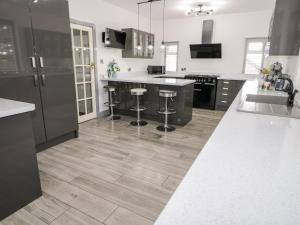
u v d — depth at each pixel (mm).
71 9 3758
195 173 690
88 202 1872
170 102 4078
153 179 2244
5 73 2322
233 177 666
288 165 750
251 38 5418
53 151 2934
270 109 1795
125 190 2049
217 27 5723
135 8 5023
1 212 1652
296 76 2459
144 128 3949
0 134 1556
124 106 4781
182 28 6195
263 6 4707
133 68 5789
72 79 3172
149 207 1813
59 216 1706
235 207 523
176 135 3574
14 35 2352
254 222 475
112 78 4695
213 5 4664
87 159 2699
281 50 2418
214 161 776
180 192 586
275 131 1139
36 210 1772
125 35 4926
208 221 478
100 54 4570
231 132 1116
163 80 4246
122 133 3676
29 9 2457
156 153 2875
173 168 2477
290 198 561
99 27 4434
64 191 2027
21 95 2510
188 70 6430
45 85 2770
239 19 5410
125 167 2498
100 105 4777
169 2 4480
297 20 2258
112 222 1643
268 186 616
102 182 2188
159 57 6750
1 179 1614
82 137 3480
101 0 4375
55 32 2807
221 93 5465
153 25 6543
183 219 483
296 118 1420
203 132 3736
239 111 1610
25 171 1778
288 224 469
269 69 3609
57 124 3029
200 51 5895
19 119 1670
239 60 5656
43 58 2691
